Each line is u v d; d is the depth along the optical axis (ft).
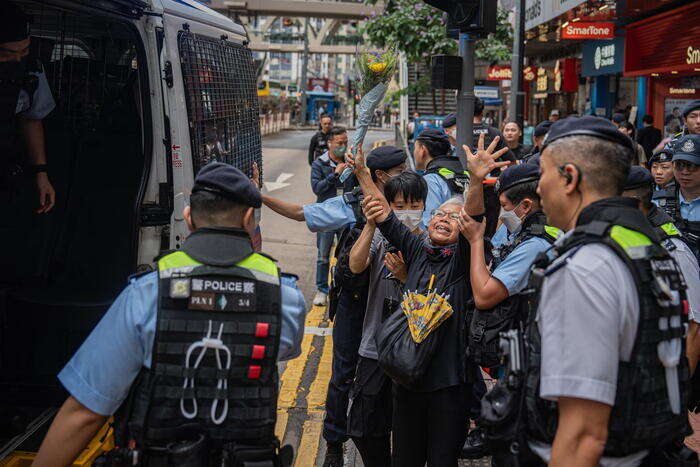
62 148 14.65
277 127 151.23
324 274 24.93
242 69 19.01
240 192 7.95
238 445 7.56
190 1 16.52
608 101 65.51
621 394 6.50
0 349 13.00
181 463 7.29
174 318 7.48
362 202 11.73
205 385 7.50
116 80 14.85
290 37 216.54
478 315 10.40
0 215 14.44
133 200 14.14
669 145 15.97
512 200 11.32
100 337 7.66
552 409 6.89
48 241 14.37
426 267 11.11
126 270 13.67
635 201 7.05
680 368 6.91
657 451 7.04
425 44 49.62
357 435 12.49
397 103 90.58
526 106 103.65
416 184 11.96
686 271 11.14
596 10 49.24
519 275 10.21
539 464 7.27
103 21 14.51
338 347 13.83
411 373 10.39
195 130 14.35
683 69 45.47
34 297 13.04
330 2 161.38
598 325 6.35
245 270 7.77
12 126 12.94
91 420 7.64
